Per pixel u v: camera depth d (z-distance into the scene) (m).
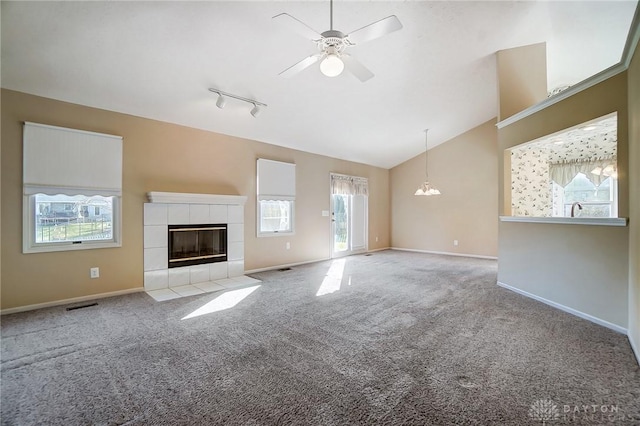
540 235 3.59
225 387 1.84
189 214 4.46
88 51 2.82
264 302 3.59
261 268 5.48
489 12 3.21
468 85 4.79
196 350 2.33
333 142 6.16
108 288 3.80
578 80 5.22
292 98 4.23
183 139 4.46
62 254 3.48
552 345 2.40
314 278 4.87
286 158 5.95
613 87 2.66
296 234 6.13
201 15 2.62
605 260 2.78
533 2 3.11
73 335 2.62
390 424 1.51
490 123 6.71
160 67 3.19
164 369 2.05
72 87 3.30
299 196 6.21
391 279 4.79
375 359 2.19
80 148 3.55
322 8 2.73
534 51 4.07
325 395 1.76
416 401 1.69
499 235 4.38
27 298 3.27
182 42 2.88
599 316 2.84
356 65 2.49
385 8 2.90
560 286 3.30
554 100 3.25
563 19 3.45
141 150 4.05
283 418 1.56
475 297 3.78
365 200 7.94
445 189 7.52
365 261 6.53
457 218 7.32
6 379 1.93
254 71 3.49
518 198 5.41
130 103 3.75
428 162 7.83
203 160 4.67
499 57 4.06
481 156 6.88
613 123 3.83
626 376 1.93
